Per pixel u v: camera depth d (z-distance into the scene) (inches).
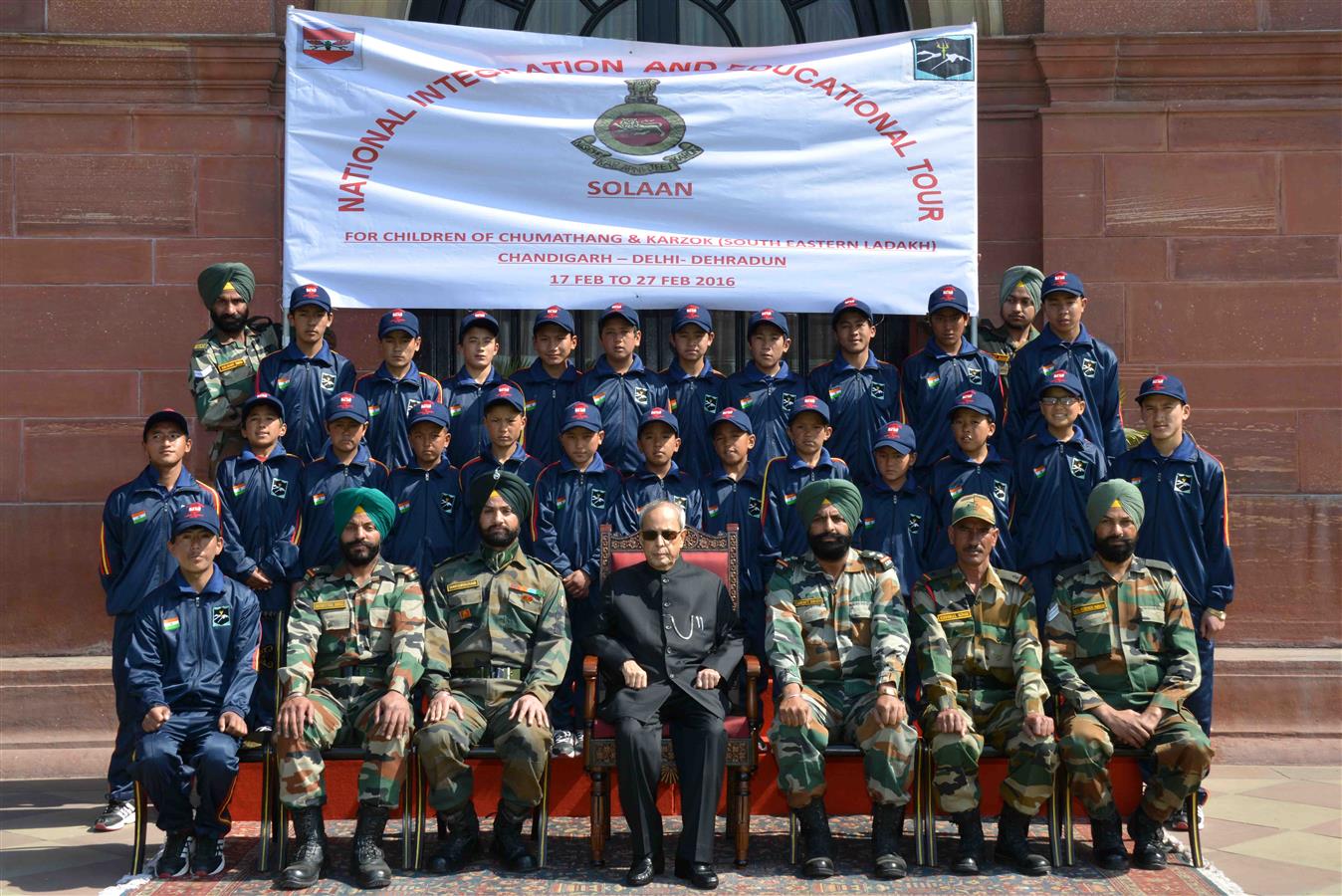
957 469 235.3
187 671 206.4
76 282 282.8
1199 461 229.8
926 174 264.4
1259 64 288.2
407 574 213.3
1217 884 192.7
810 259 262.4
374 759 195.9
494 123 261.0
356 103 259.6
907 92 265.0
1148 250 289.1
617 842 215.6
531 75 262.4
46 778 261.1
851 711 208.4
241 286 251.0
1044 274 290.2
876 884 193.6
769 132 264.1
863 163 263.7
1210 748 197.5
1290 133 289.0
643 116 263.1
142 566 227.5
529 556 232.5
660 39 308.0
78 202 283.4
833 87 264.7
